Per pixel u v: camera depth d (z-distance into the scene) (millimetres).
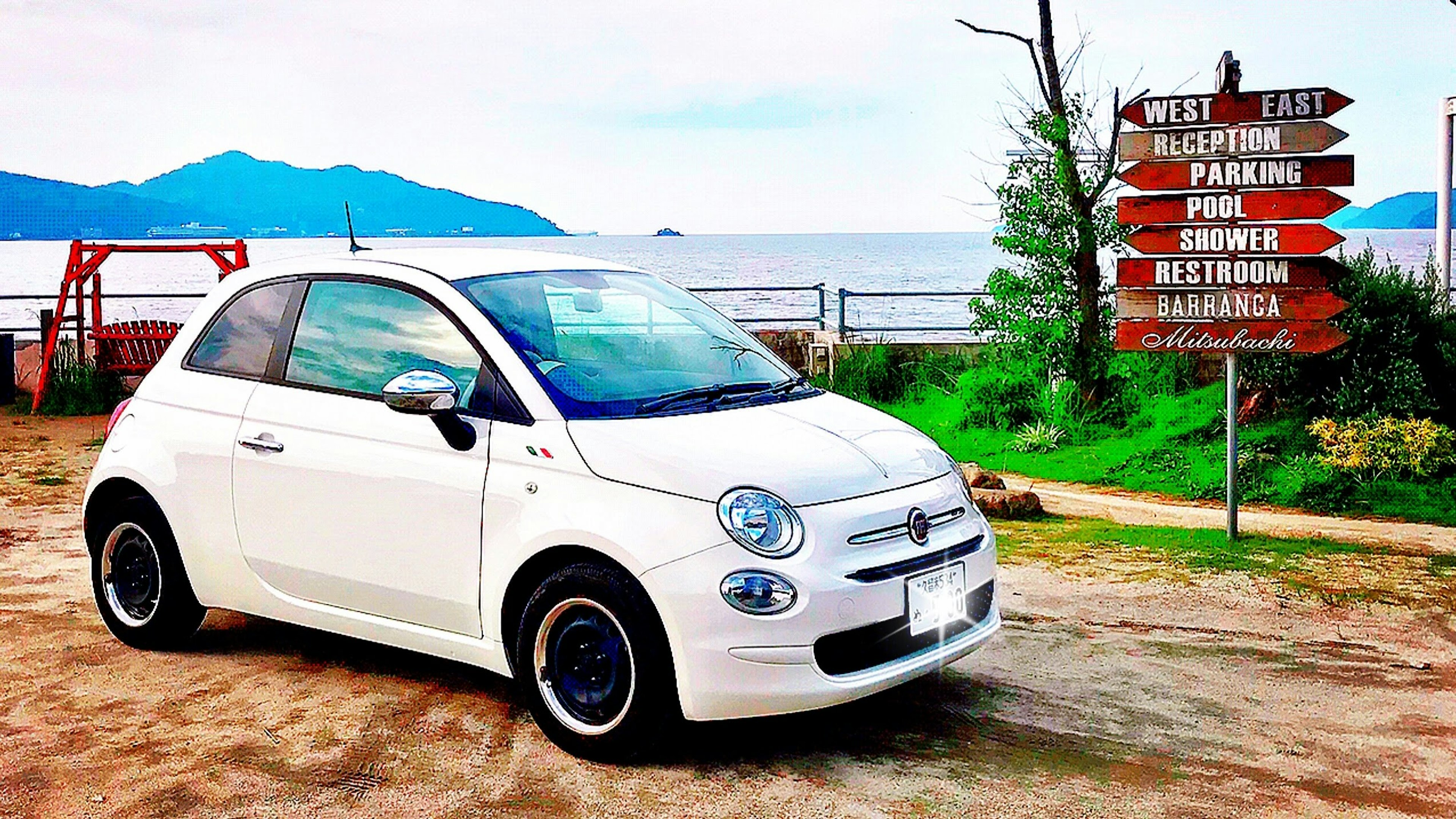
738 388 5469
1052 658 6082
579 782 4621
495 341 5195
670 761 4801
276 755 4910
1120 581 7586
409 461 5199
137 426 6133
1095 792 4516
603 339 5520
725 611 4453
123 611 6285
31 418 15406
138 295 17016
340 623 5520
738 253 192750
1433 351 11391
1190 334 8875
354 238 6184
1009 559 8188
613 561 4672
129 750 4977
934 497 5020
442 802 4473
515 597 4961
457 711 5363
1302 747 4934
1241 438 11422
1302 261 8664
